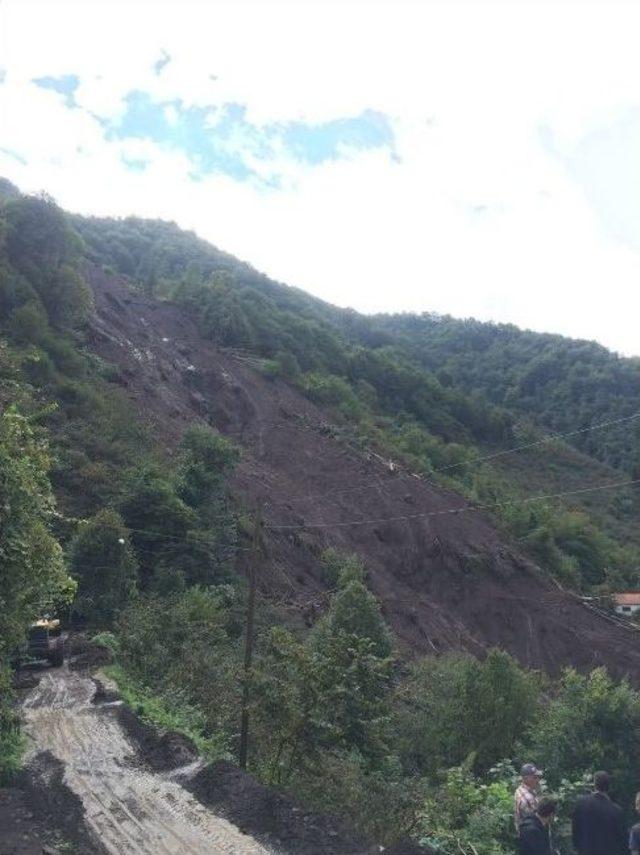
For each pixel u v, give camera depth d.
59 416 44.25
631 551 82.19
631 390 124.56
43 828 8.73
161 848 8.38
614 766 19.23
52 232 62.34
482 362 152.50
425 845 8.07
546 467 105.19
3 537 10.05
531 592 62.97
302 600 43.50
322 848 8.25
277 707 11.86
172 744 12.58
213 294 97.81
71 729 14.07
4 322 52.31
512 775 10.66
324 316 161.75
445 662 30.05
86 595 28.42
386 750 13.16
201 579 35.28
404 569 58.59
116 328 78.06
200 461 42.25
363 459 71.50
